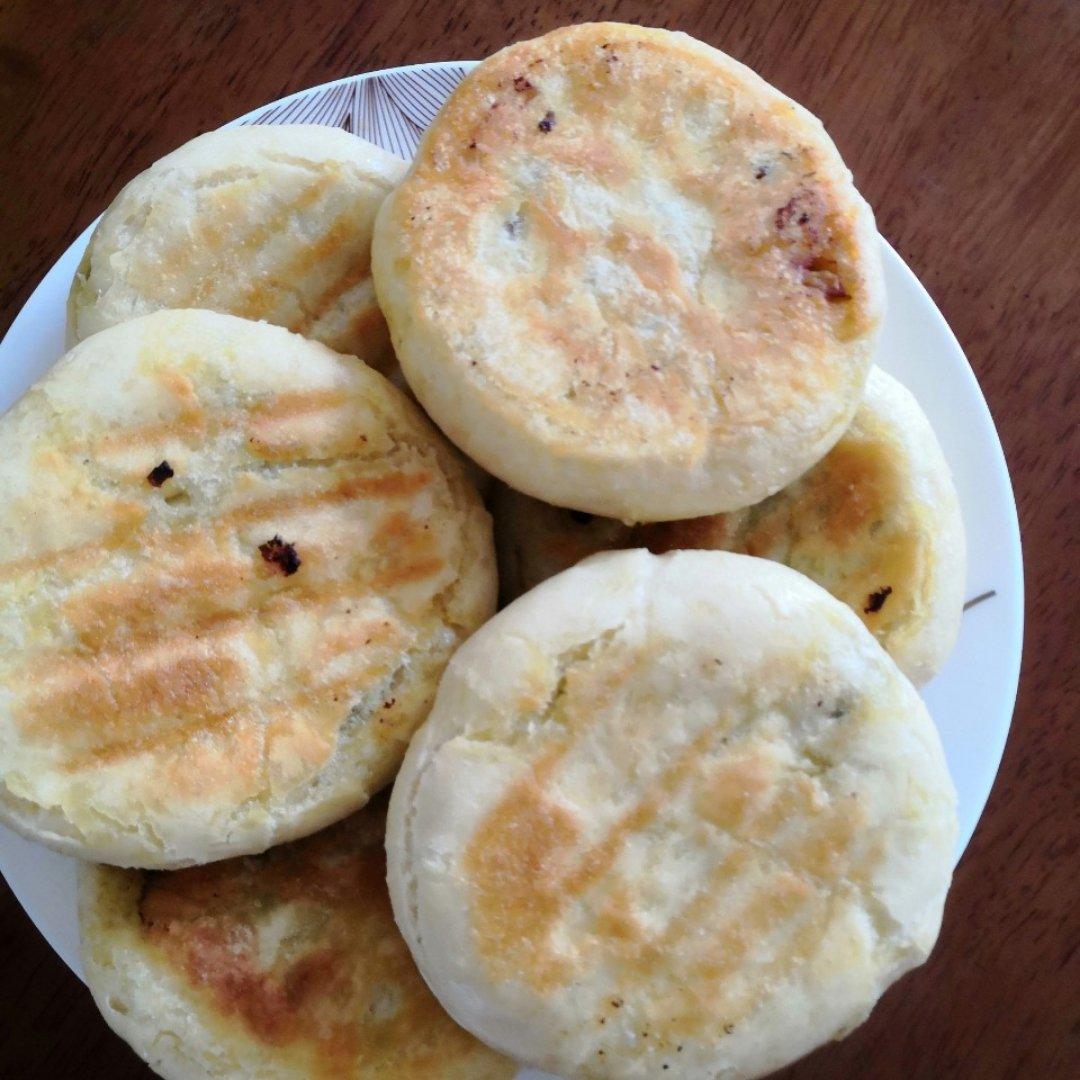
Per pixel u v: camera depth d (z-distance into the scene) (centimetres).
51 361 28
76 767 22
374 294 26
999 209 32
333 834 24
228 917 23
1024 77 33
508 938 21
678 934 21
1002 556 27
